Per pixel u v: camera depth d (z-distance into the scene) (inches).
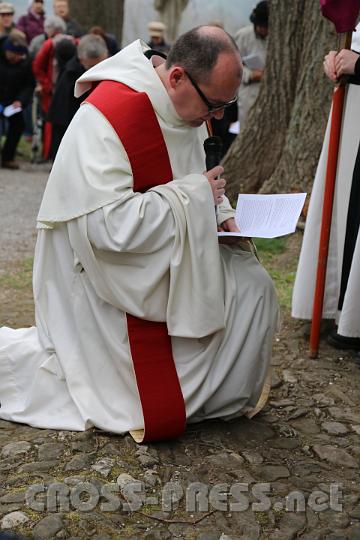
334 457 121.1
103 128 115.8
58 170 117.6
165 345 120.6
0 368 129.5
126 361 119.6
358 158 157.5
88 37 303.0
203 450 119.6
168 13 553.3
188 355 121.0
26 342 129.6
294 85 252.4
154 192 115.6
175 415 118.5
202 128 130.0
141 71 118.8
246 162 261.3
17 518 99.5
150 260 115.9
